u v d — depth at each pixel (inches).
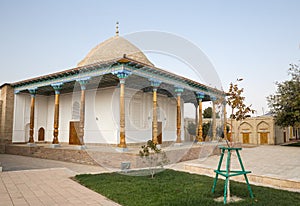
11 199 157.2
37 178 223.3
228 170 155.1
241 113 171.3
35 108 533.0
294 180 193.9
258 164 329.7
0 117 504.1
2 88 513.7
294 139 1119.0
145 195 161.3
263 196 158.9
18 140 508.1
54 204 146.8
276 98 754.2
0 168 264.5
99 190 175.8
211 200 148.9
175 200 149.0
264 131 851.4
